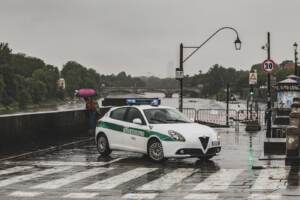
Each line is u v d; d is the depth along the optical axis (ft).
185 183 41.14
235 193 36.42
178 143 52.54
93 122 89.45
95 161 56.08
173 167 50.90
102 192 37.55
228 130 104.32
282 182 40.88
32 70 650.84
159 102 77.71
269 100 88.69
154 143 54.49
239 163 53.57
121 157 59.72
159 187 39.40
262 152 61.05
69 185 40.65
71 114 84.23
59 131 78.95
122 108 60.08
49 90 601.62
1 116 62.95
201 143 53.11
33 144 70.03
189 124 55.62
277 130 79.77
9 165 53.01
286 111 108.47
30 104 517.96
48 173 47.24
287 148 51.37
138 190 38.22
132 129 57.47
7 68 489.26
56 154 62.80
